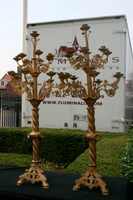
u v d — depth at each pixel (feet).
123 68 20.62
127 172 9.30
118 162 11.80
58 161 20.49
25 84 8.65
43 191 7.52
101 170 10.65
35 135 8.35
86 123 21.88
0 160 16.10
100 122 21.39
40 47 22.62
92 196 7.18
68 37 21.89
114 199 6.97
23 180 8.21
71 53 8.05
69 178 8.84
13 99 38.60
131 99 27.53
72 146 20.12
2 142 23.17
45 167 19.03
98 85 8.54
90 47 21.22
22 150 22.30
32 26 22.94
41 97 8.46
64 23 21.99
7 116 43.75
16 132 22.58
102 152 13.79
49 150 20.86
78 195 7.24
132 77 30.01
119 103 20.90
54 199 7.01
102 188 7.47
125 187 7.98
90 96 8.11
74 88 8.15
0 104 40.24
